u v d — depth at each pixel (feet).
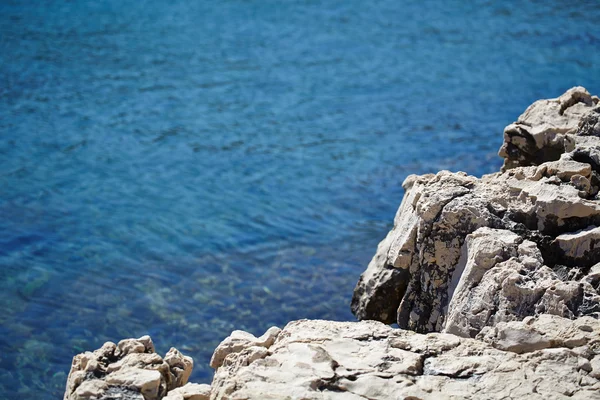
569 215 31.76
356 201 67.05
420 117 86.28
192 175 71.97
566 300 27.71
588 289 28.07
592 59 102.37
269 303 50.90
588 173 34.14
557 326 25.99
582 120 39.09
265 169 73.61
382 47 110.73
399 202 66.85
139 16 123.03
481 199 32.81
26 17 120.47
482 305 28.89
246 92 93.91
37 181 69.26
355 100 91.71
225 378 23.88
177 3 130.82
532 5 130.52
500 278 28.96
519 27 118.32
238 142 79.92
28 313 48.98
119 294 51.62
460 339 25.82
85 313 49.24
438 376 23.85
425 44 111.65
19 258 55.93
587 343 25.16
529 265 29.58
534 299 28.25
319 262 56.49
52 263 55.47
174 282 53.36
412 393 22.75
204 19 122.62
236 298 51.44
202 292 52.13
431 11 128.47
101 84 94.79
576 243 31.19
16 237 59.00
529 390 23.00
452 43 111.86
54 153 75.51
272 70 101.45
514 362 24.39
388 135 81.61
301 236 60.70
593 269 30.19
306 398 22.15
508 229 32.01
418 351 25.12
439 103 90.27
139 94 92.38
